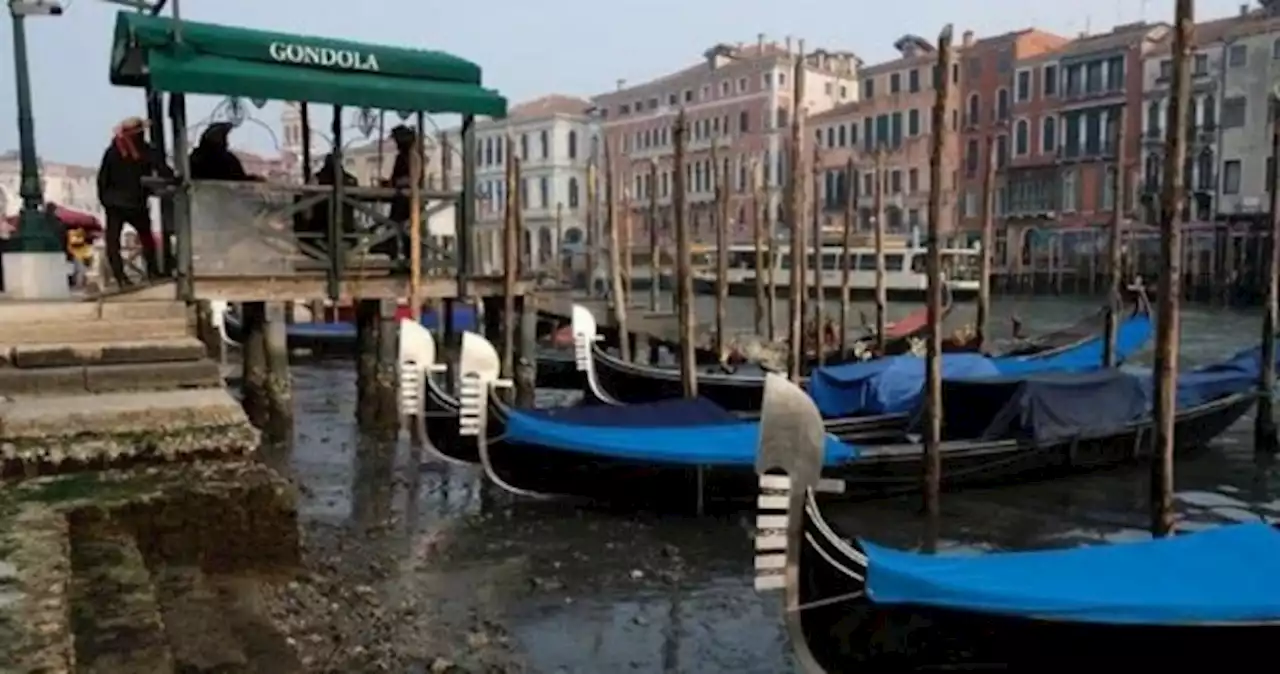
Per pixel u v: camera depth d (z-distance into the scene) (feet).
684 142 48.19
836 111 204.13
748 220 202.80
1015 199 180.96
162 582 20.35
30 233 37.37
